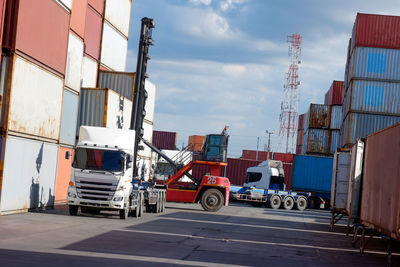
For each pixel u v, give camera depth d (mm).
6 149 16016
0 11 15484
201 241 13516
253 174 40406
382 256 13961
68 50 23000
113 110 27062
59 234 12445
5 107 15953
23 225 13836
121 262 9000
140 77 22156
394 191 10844
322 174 40188
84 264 8445
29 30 17094
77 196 18141
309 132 50719
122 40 35031
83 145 18391
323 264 11172
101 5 30953
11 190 16719
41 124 18844
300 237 17297
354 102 38062
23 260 8367
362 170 16375
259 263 10430
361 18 38031
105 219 17875
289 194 38188
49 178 20156
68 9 20688
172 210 26312
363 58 38031
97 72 30406
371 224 13250
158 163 32844
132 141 19250
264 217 26484
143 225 16656
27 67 17156
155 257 9992
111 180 18125
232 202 45000
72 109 23828
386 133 12266
